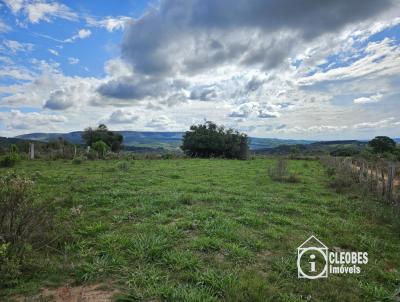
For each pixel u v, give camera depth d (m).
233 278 4.27
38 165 19.95
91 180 12.80
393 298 4.10
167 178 14.61
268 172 17.34
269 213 8.15
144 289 4.02
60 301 3.74
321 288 4.23
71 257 4.96
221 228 6.41
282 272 4.65
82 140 50.53
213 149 40.09
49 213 5.74
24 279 4.20
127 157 29.45
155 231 6.21
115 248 5.25
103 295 3.92
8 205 4.69
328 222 7.57
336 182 14.02
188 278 4.34
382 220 8.02
